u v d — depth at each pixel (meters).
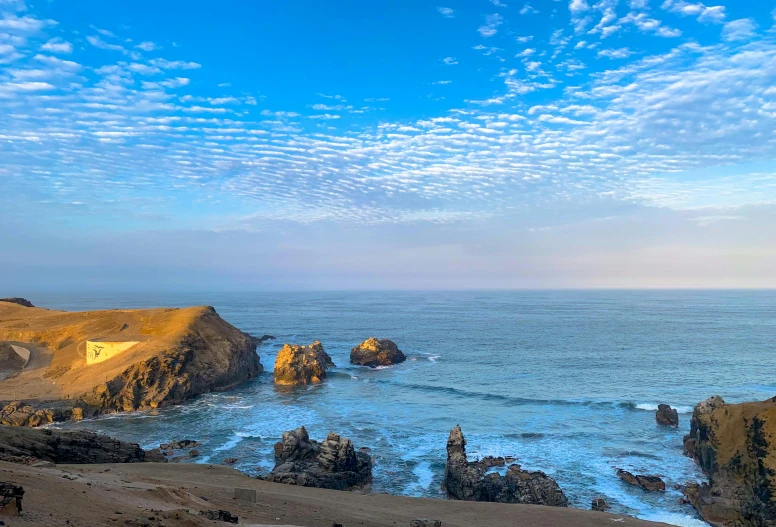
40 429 47.66
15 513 15.93
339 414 75.94
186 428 70.12
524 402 80.56
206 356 99.62
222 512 23.91
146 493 26.92
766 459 40.50
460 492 46.50
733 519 40.78
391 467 54.78
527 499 44.59
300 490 42.19
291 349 103.38
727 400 79.69
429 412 76.00
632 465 53.59
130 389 82.75
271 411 78.81
